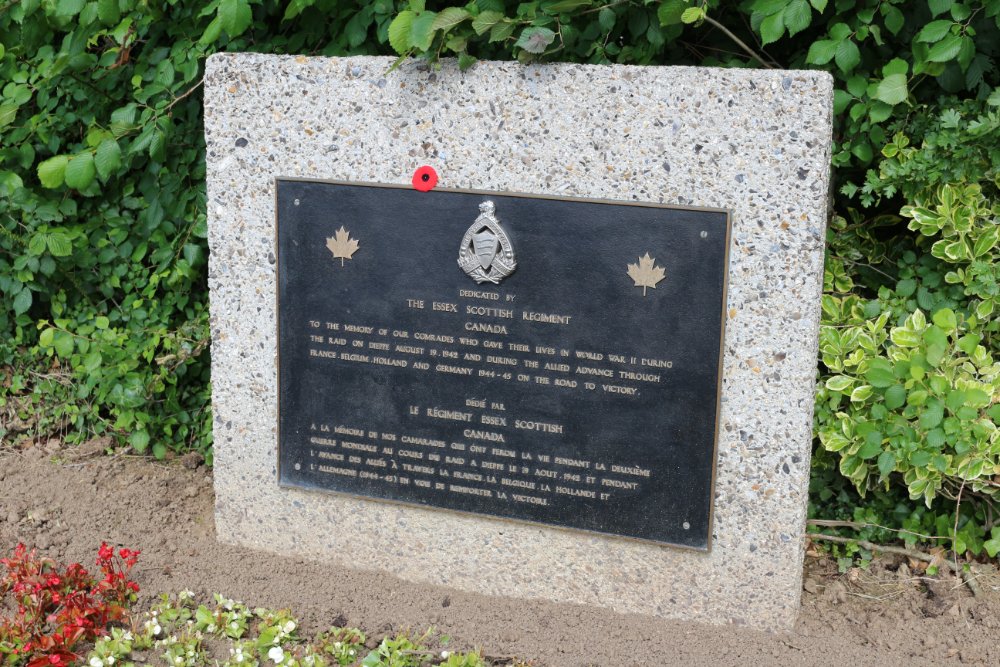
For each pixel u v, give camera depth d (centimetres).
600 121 256
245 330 280
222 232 279
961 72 274
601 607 269
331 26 296
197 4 306
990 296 272
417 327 270
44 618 263
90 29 311
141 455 322
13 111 315
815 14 279
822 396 281
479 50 285
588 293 259
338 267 272
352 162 270
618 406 261
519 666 255
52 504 300
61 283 331
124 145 312
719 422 257
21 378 330
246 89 273
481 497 272
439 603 272
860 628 266
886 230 298
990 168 273
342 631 263
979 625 265
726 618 263
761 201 249
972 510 287
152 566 280
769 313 252
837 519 292
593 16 279
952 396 267
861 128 276
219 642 261
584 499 266
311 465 281
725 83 249
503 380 267
